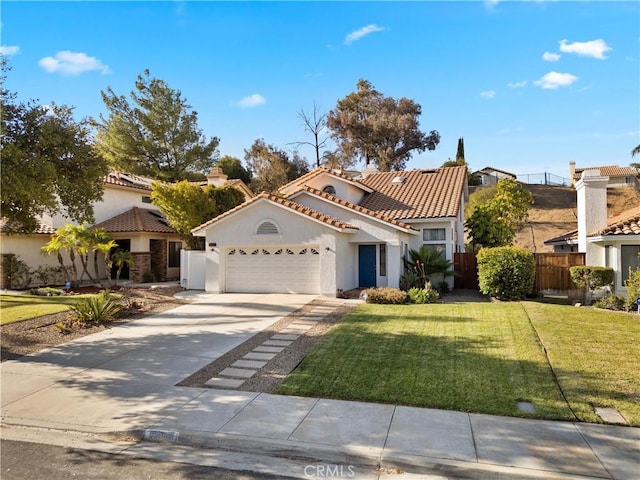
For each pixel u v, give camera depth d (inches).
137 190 1045.2
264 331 470.6
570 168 2301.9
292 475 201.8
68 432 250.1
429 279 770.8
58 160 450.9
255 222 749.3
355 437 229.1
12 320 513.3
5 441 241.0
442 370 327.6
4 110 416.8
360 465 209.6
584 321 476.4
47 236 893.8
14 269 824.9
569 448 214.2
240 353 392.5
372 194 944.9
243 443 227.9
